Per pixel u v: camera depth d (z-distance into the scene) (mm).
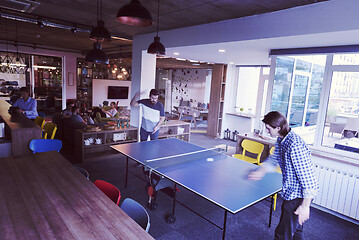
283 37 3682
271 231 3297
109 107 10852
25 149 4375
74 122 6312
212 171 3029
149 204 3686
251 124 8422
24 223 1614
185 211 3686
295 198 2279
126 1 3787
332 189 3752
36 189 2119
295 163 2162
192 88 15930
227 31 4383
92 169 5156
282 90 5297
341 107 4266
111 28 5758
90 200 1969
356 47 3848
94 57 3877
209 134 9344
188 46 5129
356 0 2965
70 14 4758
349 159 3742
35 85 14141
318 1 3250
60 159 2916
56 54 11094
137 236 1543
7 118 5125
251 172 3051
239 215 3668
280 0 3273
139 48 6297
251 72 9422
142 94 6367
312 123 6039
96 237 1505
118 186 4391
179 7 3885
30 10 4320
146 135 5156
